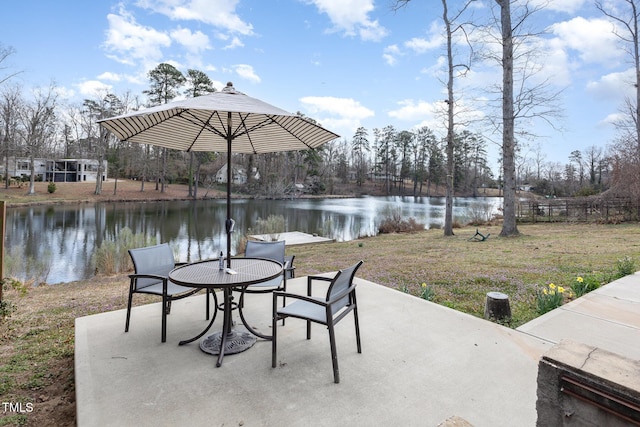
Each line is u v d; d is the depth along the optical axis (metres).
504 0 9.72
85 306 4.32
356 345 2.58
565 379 1.12
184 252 10.98
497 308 3.43
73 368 2.51
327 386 2.04
